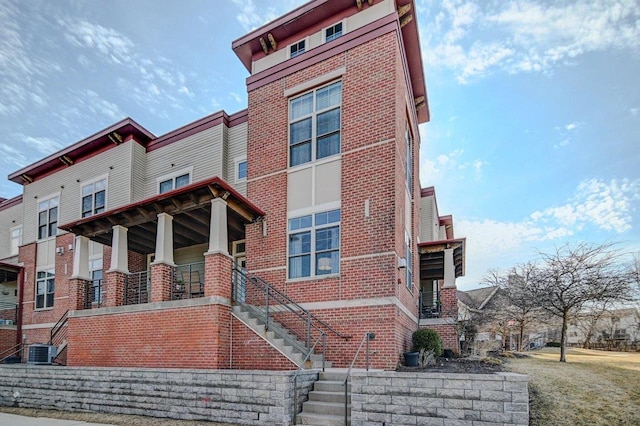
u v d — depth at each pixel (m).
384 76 12.02
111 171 18.36
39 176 21.55
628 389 8.02
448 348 14.77
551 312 14.74
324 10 13.57
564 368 10.26
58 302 18.88
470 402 6.56
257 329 10.34
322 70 13.14
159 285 11.52
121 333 11.73
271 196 13.29
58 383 11.23
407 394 7.02
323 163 12.64
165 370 9.44
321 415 7.86
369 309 10.88
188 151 17.00
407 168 14.73
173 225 13.53
